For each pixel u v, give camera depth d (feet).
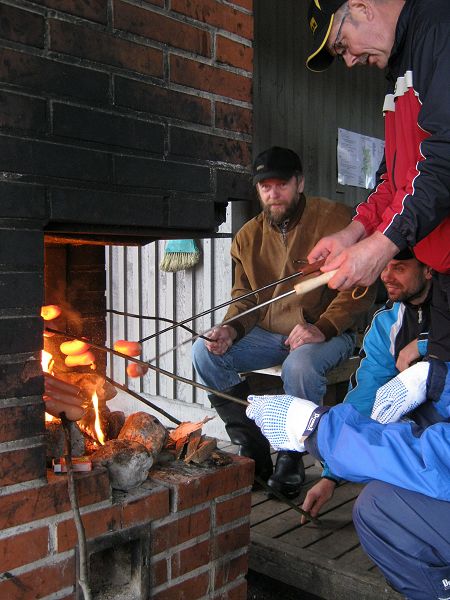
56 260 7.54
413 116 6.36
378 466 5.06
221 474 6.51
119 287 15.12
